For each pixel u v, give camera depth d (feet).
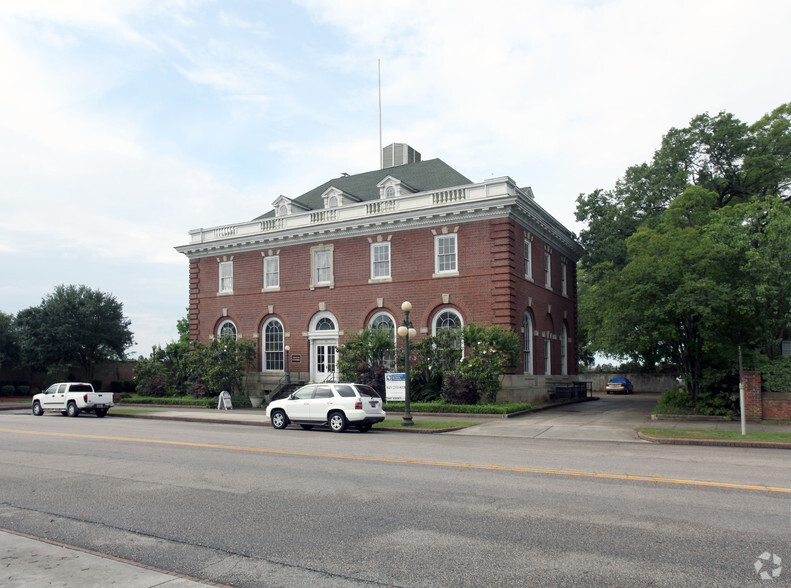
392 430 73.46
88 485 37.55
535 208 108.17
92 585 19.65
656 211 129.29
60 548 23.95
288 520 28.25
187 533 26.48
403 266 108.06
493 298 98.94
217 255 132.87
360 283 112.57
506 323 97.55
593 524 26.78
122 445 57.82
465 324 100.99
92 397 102.99
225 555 23.43
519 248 104.22
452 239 104.47
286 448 54.24
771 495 32.45
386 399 94.73
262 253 126.31
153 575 20.63
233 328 130.62
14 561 22.25
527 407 92.17
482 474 39.58
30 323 164.66
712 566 21.18
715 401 77.87
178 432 71.82
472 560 22.22
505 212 99.04
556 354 122.52
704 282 73.72
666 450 52.75
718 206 124.77
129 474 41.24
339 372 105.60
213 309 132.46
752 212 82.89
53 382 172.76
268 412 77.30
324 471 41.29
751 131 120.88
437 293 104.06
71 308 168.35
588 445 56.80
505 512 29.14
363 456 48.39
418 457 47.80
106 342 173.88
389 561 22.30
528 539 24.64
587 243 140.36
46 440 62.95
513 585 19.71
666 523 26.78
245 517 28.96
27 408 131.85
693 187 103.60
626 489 34.30
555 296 123.85
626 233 133.90
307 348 118.52
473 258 101.45
